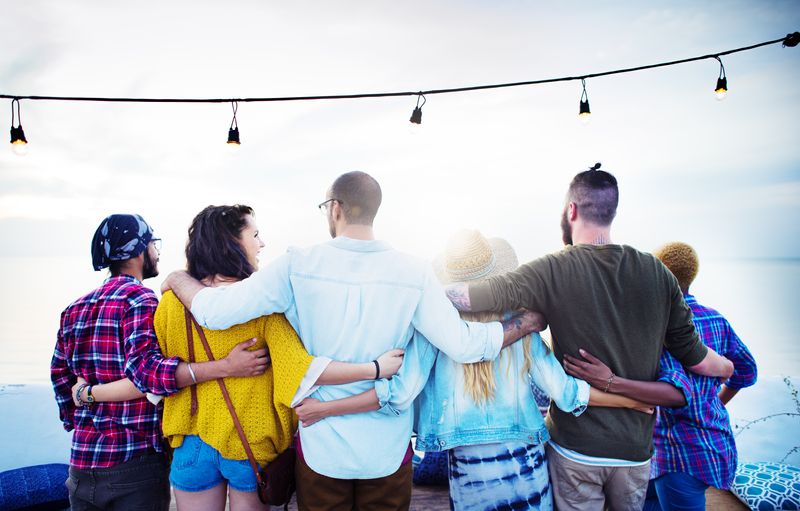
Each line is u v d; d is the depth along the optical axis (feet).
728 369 5.91
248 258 5.51
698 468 6.01
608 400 5.38
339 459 4.89
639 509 5.74
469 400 5.39
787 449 11.28
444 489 8.02
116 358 5.58
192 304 4.96
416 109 9.54
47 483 8.07
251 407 5.10
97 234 5.94
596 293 5.30
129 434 5.58
